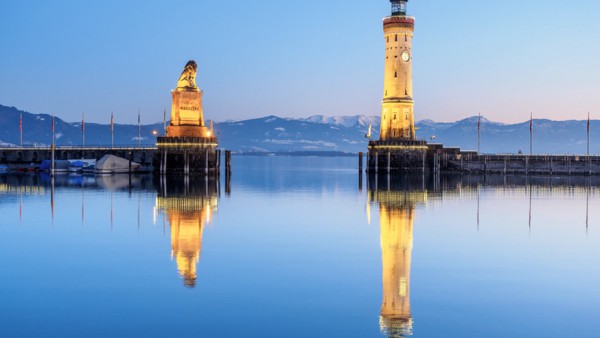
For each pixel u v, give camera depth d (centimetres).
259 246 5094
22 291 3775
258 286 3875
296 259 4606
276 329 3158
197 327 3183
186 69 14038
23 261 4531
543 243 5297
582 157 15462
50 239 5397
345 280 4022
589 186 11625
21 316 3331
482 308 3472
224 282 3962
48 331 3123
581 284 3947
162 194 9438
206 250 4931
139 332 3117
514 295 3706
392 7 15750
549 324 3225
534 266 4416
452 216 6956
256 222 6444
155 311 3409
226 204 8156
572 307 3488
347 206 7969
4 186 10825
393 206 7950
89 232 5762
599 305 3525
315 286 3878
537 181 13012
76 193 9512
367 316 3341
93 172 15188
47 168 15350
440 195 9588
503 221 6594
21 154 15325
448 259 4628
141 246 5081
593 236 5672
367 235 5638
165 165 13875
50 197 8862
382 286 3878
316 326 3198
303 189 10956
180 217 6788
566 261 4581
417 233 5772
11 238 5444
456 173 15862
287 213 7200
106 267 4341
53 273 4181
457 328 3175
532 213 7306
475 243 5278
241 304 3534
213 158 14312
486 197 9231
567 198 9156
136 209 7450
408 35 15700
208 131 14412
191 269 4294
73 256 4700
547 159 15575
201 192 9956
